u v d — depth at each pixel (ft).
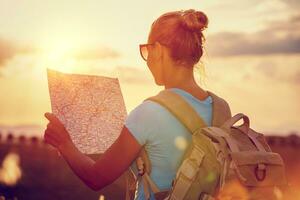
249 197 8.67
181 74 9.09
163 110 8.80
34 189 40.09
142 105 8.88
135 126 8.75
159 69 9.14
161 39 9.02
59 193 39.99
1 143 52.90
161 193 8.86
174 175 8.83
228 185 8.60
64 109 8.93
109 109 9.29
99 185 8.91
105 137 9.07
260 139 9.36
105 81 9.45
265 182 8.79
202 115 9.04
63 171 47.70
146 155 8.89
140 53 9.17
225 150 8.66
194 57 9.04
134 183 9.29
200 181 8.57
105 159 8.83
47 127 8.84
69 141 8.82
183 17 8.96
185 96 9.01
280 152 52.03
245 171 8.65
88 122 9.07
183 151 8.80
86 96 9.17
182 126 8.80
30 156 51.85
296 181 39.11
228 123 9.07
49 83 8.93
